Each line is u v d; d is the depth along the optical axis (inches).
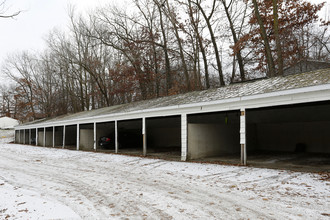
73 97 1625.2
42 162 481.4
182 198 212.5
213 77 1247.5
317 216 160.9
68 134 1054.4
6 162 489.7
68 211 185.5
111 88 1376.7
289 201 193.8
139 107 593.0
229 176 296.7
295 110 463.5
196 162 421.1
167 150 658.2
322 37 915.4
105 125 777.6
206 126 498.6
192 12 959.6
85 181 293.6
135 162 446.9
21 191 249.1
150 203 201.5
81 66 1353.3
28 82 1875.0
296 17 833.5
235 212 174.6
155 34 1138.0
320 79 312.8
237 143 588.7
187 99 496.4
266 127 649.6
